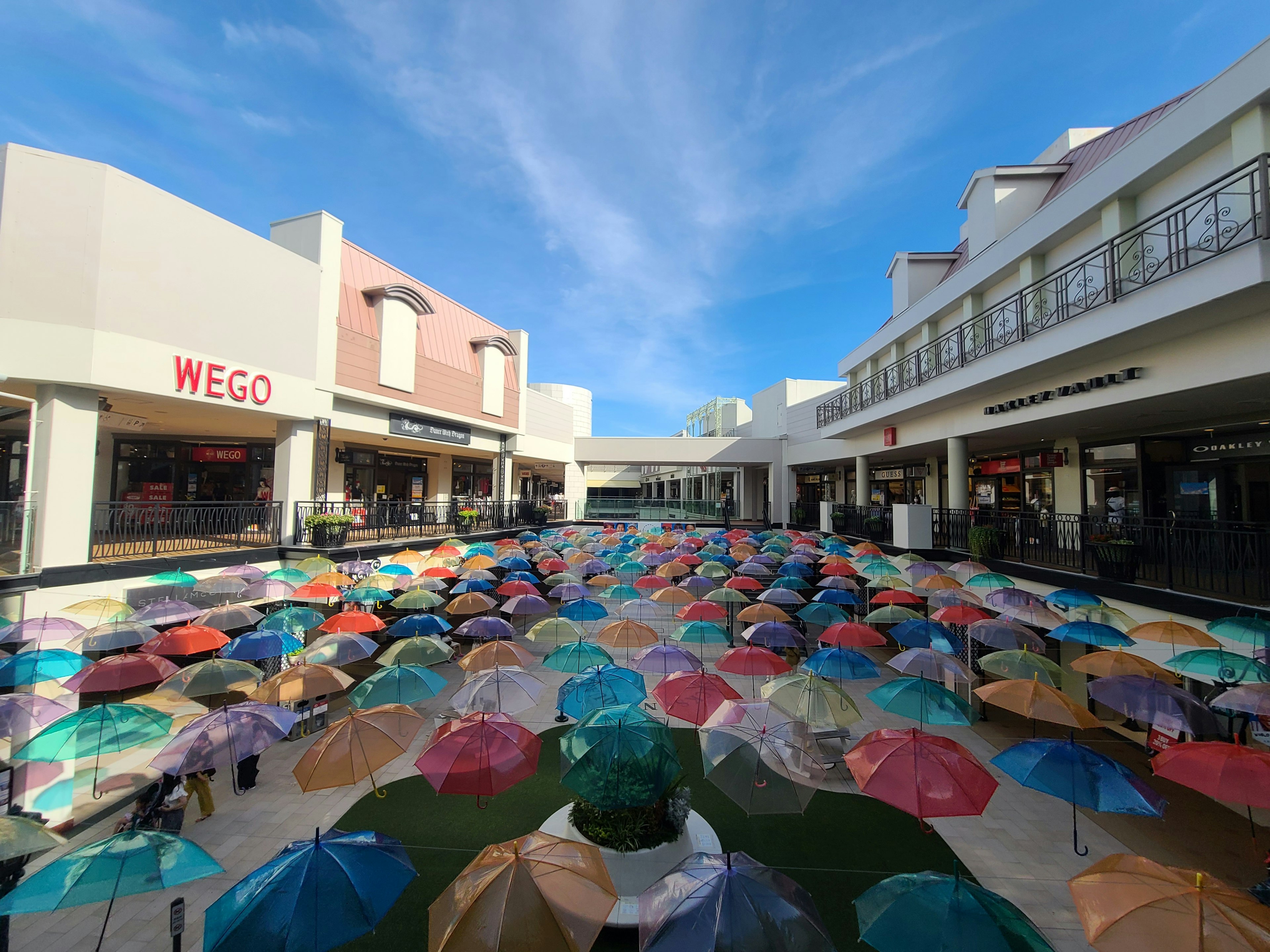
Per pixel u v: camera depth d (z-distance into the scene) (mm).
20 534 9508
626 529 31172
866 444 22094
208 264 12266
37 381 9695
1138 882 3799
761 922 3510
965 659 11875
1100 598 9953
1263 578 7707
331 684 8289
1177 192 9102
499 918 3537
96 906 6203
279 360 14062
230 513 13516
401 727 6656
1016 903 6242
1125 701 7109
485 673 8484
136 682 8047
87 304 10078
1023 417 12453
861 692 13008
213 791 8562
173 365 11500
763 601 12922
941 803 5078
